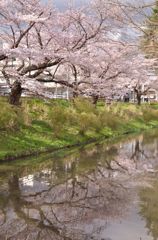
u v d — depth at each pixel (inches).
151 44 314.0
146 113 1491.1
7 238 297.3
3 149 629.3
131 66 1059.9
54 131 805.9
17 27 725.9
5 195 414.3
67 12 780.6
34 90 776.3
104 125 1051.9
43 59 730.8
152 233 310.2
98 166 601.9
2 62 923.4
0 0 671.1
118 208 376.2
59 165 595.8
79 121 909.8
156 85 1694.1
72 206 382.0
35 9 724.7
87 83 980.6
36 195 418.9
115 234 308.3
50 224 330.3
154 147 859.4
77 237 300.5
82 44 813.9
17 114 765.9
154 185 477.1
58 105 942.4
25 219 340.8
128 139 1010.1
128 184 482.0
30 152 666.8
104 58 923.4
